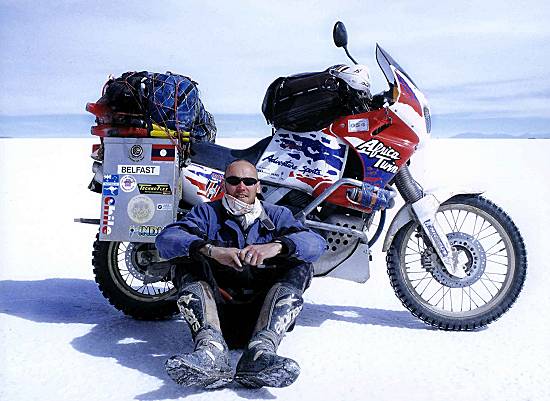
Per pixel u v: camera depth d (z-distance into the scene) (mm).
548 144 35594
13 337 4293
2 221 9773
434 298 5898
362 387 3555
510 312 5090
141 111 4402
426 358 4023
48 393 3420
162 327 4629
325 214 4613
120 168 4395
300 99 4500
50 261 6938
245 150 4715
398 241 4727
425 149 4676
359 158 4559
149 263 4652
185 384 3314
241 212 3908
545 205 11094
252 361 3285
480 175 16500
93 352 4051
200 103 4711
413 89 4609
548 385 3611
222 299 3852
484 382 3650
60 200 12320
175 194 4391
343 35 4543
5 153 26703
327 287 5910
